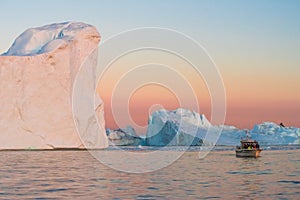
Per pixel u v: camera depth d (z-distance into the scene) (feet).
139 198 122.11
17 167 202.18
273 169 208.44
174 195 127.03
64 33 326.03
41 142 302.66
